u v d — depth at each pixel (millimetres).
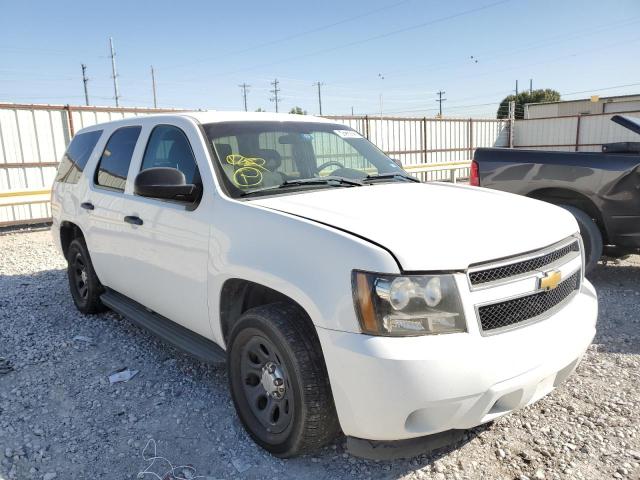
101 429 3135
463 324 2279
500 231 2553
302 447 2613
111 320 5012
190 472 2713
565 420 3104
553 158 5570
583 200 5586
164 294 3619
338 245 2398
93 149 4797
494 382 2283
